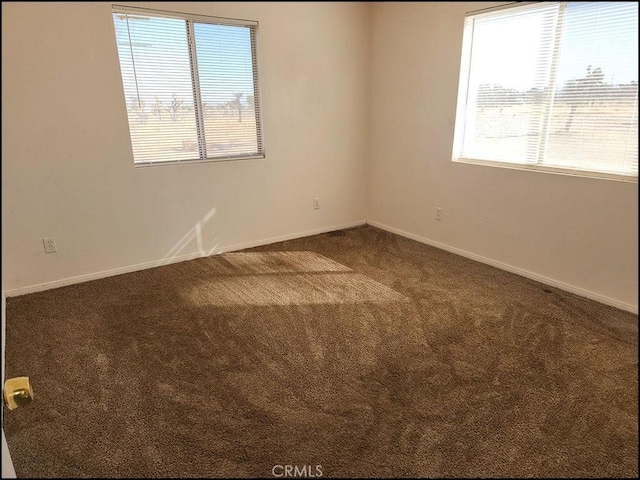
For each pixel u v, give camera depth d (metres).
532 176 2.80
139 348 2.13
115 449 1.50
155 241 3.21
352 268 3.20
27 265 2.75
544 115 2.70
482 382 1.84
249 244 3.71
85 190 2.84
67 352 2.10
